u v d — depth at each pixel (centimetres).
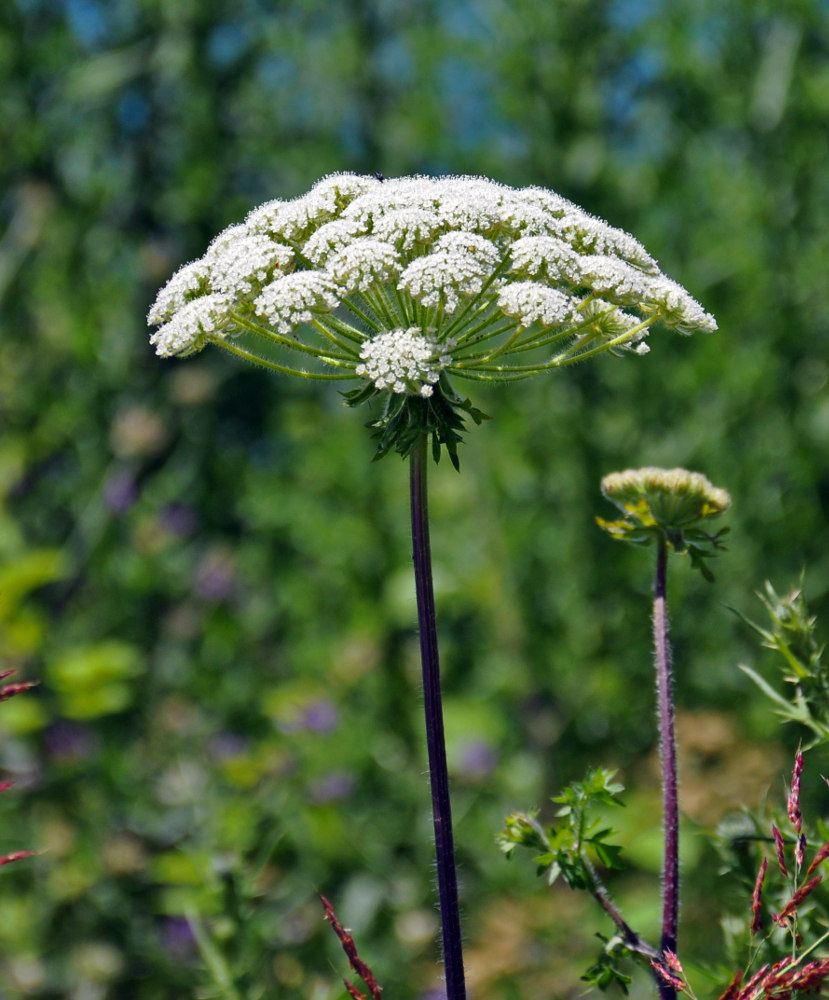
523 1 771
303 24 922
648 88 796
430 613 210
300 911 465
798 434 709
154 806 539
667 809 232
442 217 225
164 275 874
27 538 786
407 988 493
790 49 746
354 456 805
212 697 693
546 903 490
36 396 812
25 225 848
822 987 221
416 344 208
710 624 700
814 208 757
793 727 616
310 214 237
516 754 683
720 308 745
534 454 739
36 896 513
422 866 574
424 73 860
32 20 901
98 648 610
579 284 231
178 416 852
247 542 845
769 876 280
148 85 909
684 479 245
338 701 677
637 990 436
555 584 729
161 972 472
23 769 564
